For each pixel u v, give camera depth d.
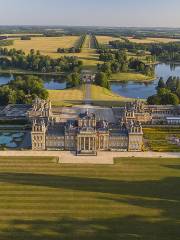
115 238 196.50
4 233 199.25
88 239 195.12
